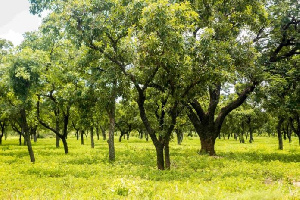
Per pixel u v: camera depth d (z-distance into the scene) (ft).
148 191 31.22
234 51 55.01
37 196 30.45
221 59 48.47
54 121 128.47
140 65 49.42
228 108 82.48
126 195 29.73
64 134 95.25
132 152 95.25
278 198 25.02
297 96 73.51
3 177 45.52
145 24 43.39
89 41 55.11
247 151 96.73
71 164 62.54
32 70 57.62
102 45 58.13
